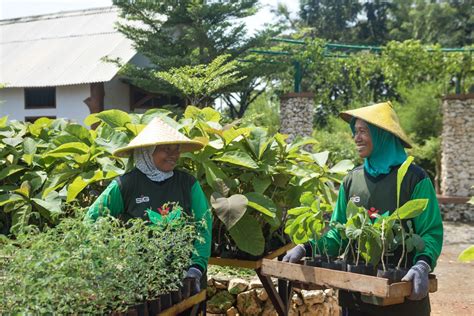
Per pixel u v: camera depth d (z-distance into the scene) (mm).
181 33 14594
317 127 24688
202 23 13477
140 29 14023
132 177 2836
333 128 21156
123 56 15875
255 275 4977
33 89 16672
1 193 3914
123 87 16203
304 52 14117
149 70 13891
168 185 2850
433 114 18891
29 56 17875
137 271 2258
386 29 35188
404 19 35062
